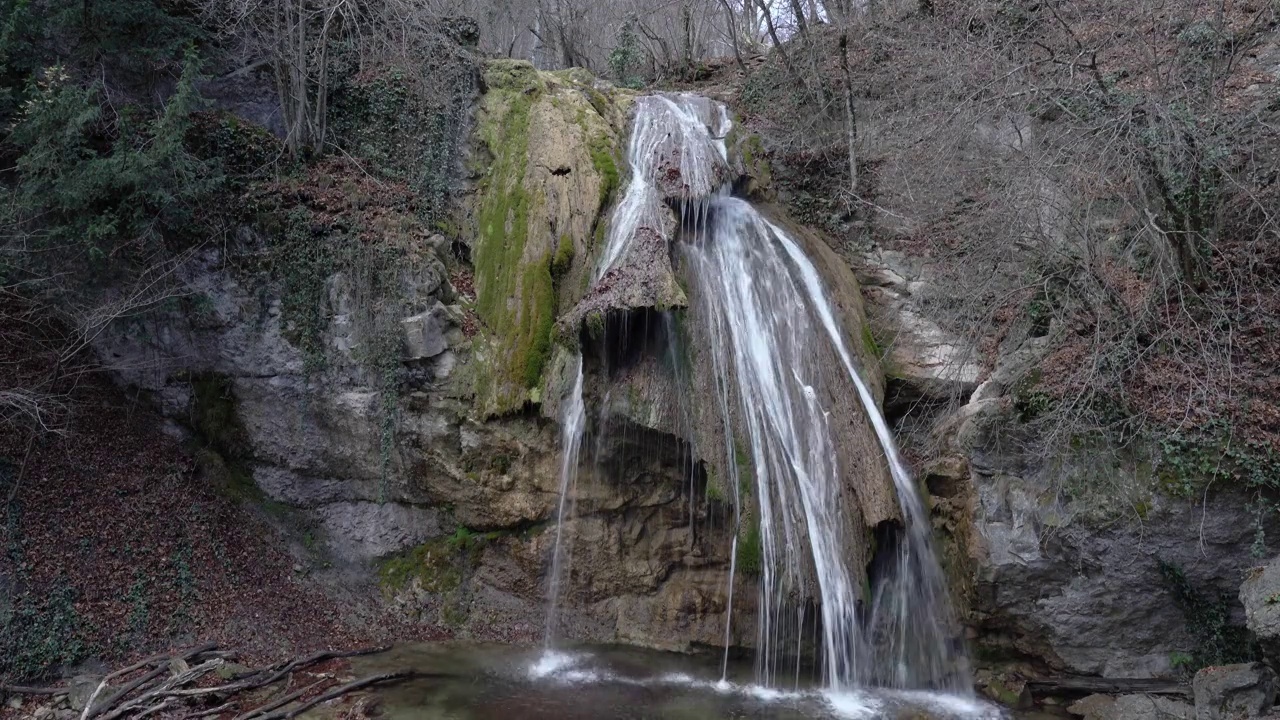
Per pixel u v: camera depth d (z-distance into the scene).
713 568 9.33
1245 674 6.93
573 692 8.16
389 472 10.15
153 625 8.37
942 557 9.29
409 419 10.02
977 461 8.86
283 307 10.18
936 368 10.62
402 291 10.06
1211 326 8.08
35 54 9.66
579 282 10.33
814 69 14.38
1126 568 7.98
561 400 9.59
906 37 14.28
